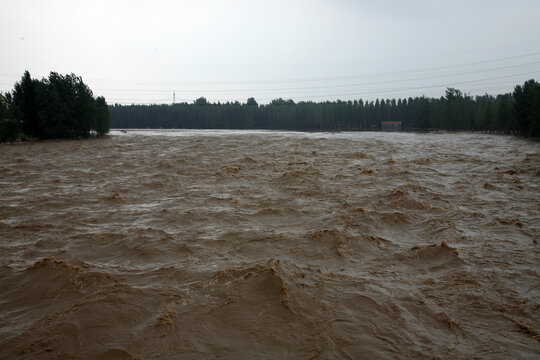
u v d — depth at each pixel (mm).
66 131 49281
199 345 4293
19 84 50719
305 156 24750
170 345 4293
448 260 6969
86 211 10898
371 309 5082
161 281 5957
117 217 10195
